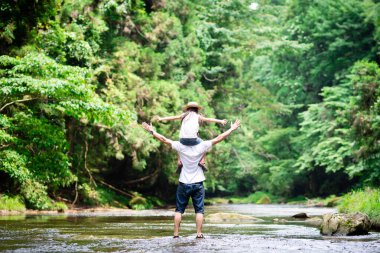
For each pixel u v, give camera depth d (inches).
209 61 1280.8
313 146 1395.2
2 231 287.3
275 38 1350.9
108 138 772.6
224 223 390.9
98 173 949.2
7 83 402.6
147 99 840.9
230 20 1331.2
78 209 689.6
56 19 657.6
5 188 604.7
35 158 462.3
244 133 1561.3
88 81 681.6
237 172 1589.6
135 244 209.2
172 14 1012.5
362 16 1412.4
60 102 418.0
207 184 1139.3
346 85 1256.2
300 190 1685.5
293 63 1695.4
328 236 264.7
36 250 190.2
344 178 1493.6
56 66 420.8
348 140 1121.4
